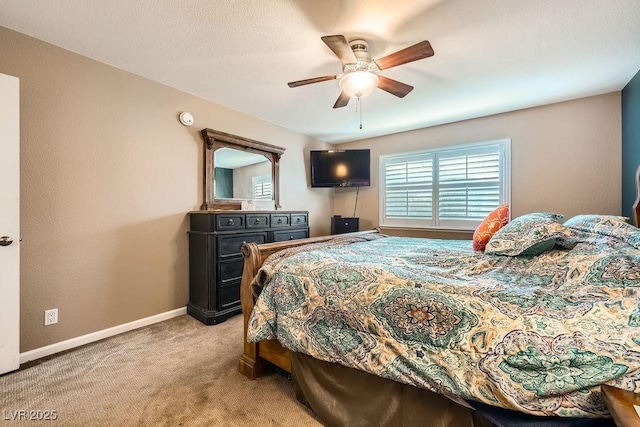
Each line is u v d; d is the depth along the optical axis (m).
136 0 1.65
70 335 2.19
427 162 4.20
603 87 2.83
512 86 2.79
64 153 2.15
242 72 2.52
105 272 2.38
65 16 1.79
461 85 2.77
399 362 1.13
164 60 2.32
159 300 2.75
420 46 1.70
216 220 2.75
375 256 1.77
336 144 5.14
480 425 1.03
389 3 1.68
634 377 0.78
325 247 2.09
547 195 3.30
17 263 1.80
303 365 1.51
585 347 0.85
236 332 2.50
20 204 1.96
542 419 0.88
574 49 2.15
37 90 2.03
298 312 1.46
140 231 2.61
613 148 2.96
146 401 1.56
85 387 1.68
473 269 1.46
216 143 3.19
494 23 1.85
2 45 1.89
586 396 0.82
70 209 2.19
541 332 0.92
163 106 2.76
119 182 2.46
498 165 3.61
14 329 1.79
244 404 1.54
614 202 2.96
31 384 1.70
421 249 2.13
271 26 1.89
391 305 1.20
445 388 1.01
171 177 2.83
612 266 1.10
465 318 1.04
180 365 1.93
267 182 3.85
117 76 2.44
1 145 1.73
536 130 3.35
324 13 1.76
